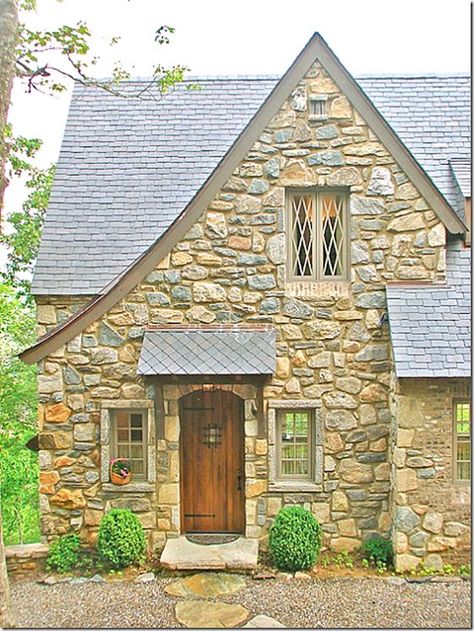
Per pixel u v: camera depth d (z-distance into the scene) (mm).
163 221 10891
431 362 8359
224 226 9266
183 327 9297
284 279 9258
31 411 15867
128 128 12289
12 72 7551
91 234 10742
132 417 9562
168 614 7582
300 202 9391
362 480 9211
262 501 9219
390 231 9125
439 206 9062
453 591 8094
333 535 9211
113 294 9297
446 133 11336
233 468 9711
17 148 11180
